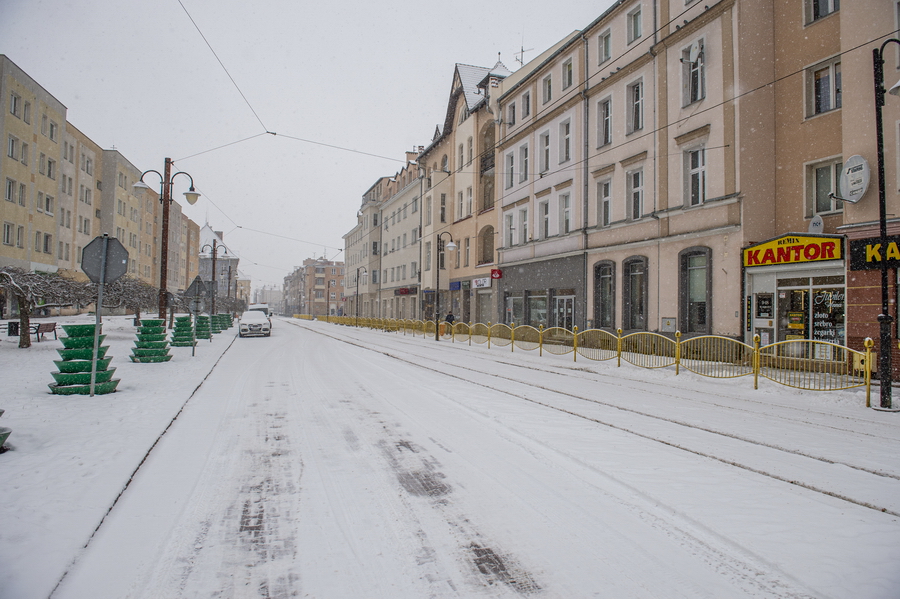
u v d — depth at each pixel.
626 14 19.16
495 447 5.87
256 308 39.19
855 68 11.55
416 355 17.81
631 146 18.75
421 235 40.66
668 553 3.40
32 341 19.58
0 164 30.16
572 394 9.74
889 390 8.63
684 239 16.20
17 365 12.43
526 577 3.09
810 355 10.33
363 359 16.31
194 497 4.34
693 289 16.22
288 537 3.62
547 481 4.76
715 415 7.98
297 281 142.88
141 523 3.81
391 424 6.98
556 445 5.91
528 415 7.56
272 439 6.19
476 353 19.19
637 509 4.13
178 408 7.79
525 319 25.98
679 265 16.41
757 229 14.18
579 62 21.88
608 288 20.33
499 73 34.16
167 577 3.06
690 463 5.33
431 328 29.81
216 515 3.98
